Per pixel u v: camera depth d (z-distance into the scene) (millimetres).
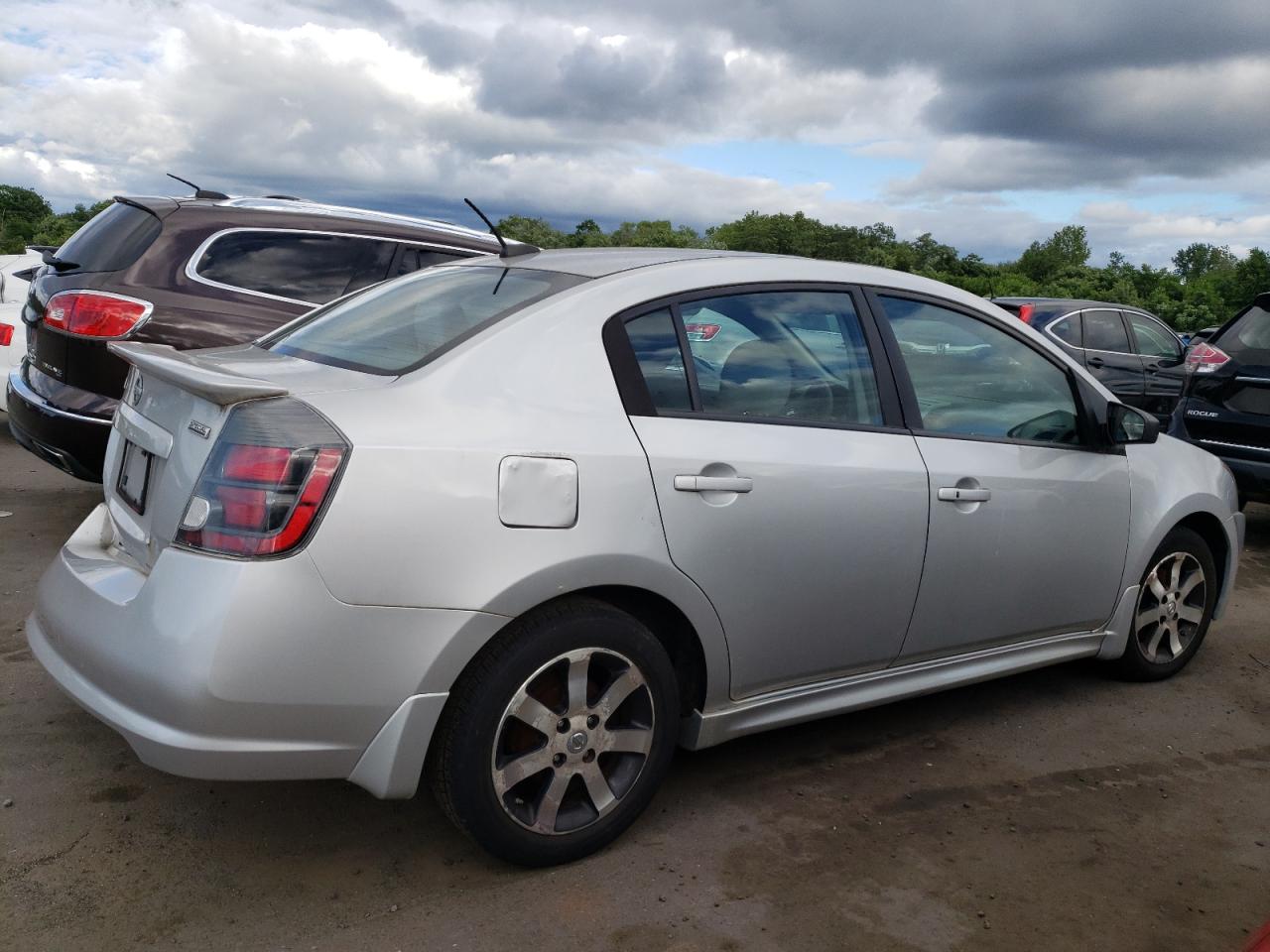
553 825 2684
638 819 3012
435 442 2443
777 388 3098
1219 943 2562
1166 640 4383
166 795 3002
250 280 5520
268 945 2367
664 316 2939
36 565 4938
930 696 4117
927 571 3340
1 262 8477
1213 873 2893
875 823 3066
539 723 2617
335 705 2354
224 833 2832
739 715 3045
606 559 2629
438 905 2553
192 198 5738
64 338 5004
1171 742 3789
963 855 2914
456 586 2434
